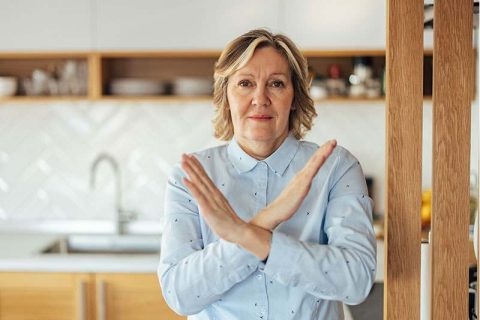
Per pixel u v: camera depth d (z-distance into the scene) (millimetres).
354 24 3545
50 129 3982
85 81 3738
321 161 1330
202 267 1409
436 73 1390
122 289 3195
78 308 3197
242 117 1481
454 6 1380
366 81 3676
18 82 3863
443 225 1403
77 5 3590
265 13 3559
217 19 3568
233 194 1558
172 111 3957
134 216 3961
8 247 3494
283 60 1476
